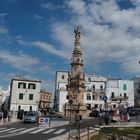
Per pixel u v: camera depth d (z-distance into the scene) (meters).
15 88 81.12
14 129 33.00
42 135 27.31
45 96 107.94
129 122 38.88
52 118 54.47
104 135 23.52
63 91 98.56
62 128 34.44
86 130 24.64
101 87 100.62
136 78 111.56
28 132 29.92
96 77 103.38
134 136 17.70
